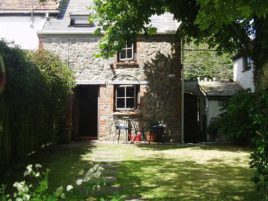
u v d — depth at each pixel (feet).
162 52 59.88
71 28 59.72
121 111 59.77
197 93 73.20
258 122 21.29
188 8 46.21
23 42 62.69
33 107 37.88
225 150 47.67
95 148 49.44
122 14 48.57
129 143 56.90
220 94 66.13
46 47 59.31
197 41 52.19
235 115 51.24
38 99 38.52
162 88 59.77
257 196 24.23
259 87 26.55
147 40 59.88
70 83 52.60
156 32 56.13
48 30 59.16
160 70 59.77
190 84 74.49
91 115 63.46
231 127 52.54
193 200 23.45
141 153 44.62
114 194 22.50
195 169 34.12
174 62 59.72
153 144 55.88
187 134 73.26
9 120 33.35
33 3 63.62
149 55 59.88
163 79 59.72
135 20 48.55
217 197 24.21
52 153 43.55
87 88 63.05
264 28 38.65
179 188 26.68
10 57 30.32
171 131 59.41
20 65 32.04
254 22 39.58
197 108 73.87
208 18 19.54
